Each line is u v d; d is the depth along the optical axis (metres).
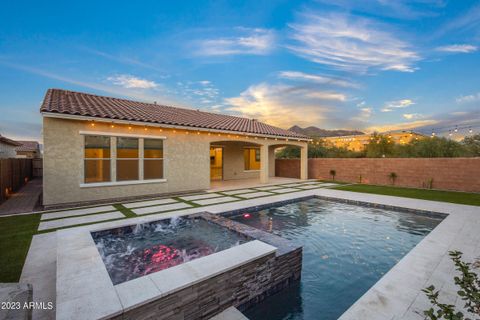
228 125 14.29
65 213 7.63
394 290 3.34
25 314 1.95
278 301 3.57
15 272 3.81
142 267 4.23
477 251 4.68
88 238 4.44
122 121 9.38
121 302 2.44
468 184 12.01
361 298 3.15
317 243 5.75
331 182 16.50
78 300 2.48
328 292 3.75
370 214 8.37
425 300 3.10
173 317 2.68
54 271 3.85
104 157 9.34
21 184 14.14
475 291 1.75
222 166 17.56
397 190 12.60
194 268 3.10
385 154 20.05
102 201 9.23
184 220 6.50
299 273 4.21
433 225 7.06
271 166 21.20
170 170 11.07
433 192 11.90
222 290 3.11
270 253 3.67
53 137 8.27
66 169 8.50
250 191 12.26
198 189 12.10
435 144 15.69
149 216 7.21
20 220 6.82
